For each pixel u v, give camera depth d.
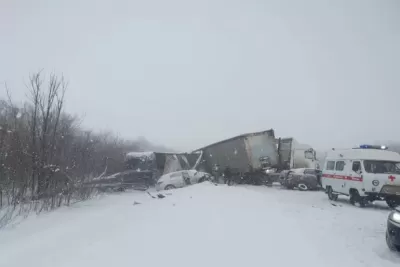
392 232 6.05
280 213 8.80
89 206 11.24
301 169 20.16
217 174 23.17
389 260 5.56
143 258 4.57
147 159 19.75
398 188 11.24
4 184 10.05
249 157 20.48
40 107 11.85
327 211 10.73
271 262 4.64
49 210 10.12
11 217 8.52
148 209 9.35
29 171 10.71
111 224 7.11
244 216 7.88
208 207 9.20
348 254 5.68
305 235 6.71
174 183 18.02
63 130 12.51
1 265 4.58
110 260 4.50
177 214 8.08
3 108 11.84
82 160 12.94
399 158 12.20
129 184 17.95
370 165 12.04
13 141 10.70
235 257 4.74
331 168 14.68
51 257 4.79
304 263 4.70
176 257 4.64
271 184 21.70
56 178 11.16
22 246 5.61
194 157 24.03
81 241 5.64
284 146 22.77
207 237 5.70
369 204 13.02
